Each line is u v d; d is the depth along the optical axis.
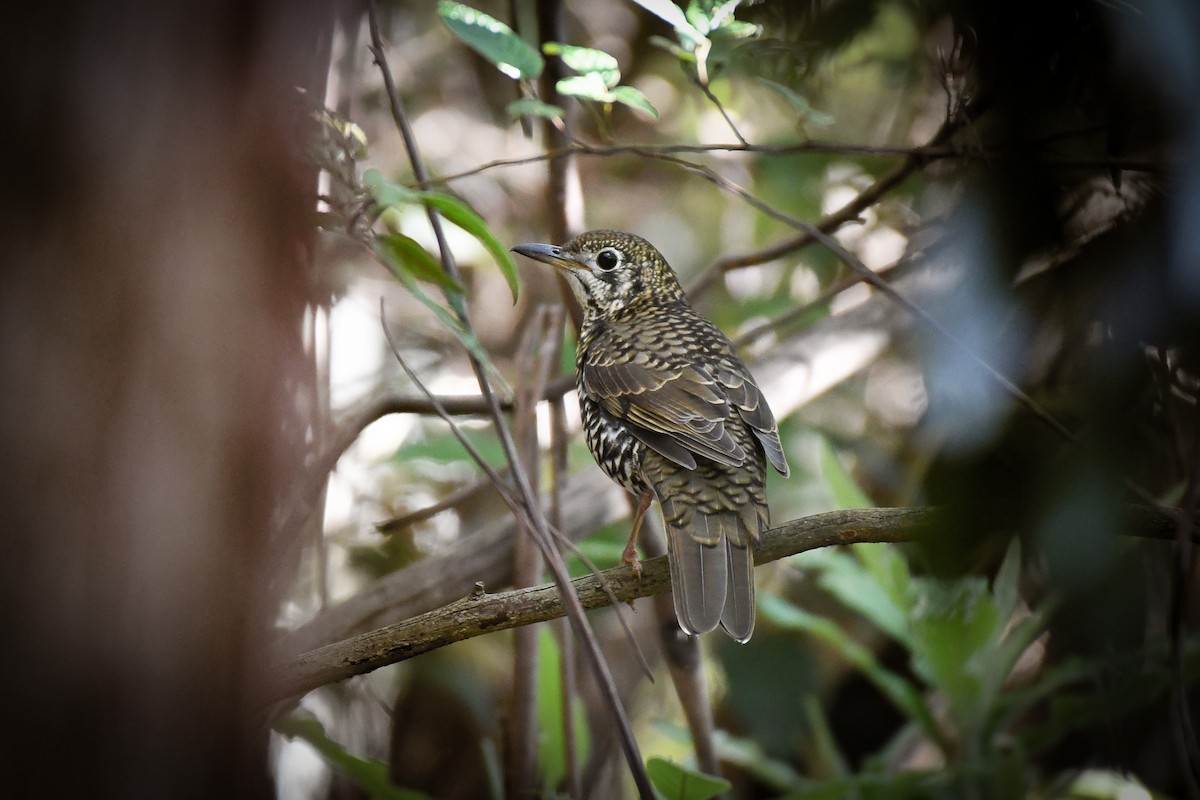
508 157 14.79
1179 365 6.12
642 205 15.62
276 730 8.81
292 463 5.41
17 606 4.58
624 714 5.89
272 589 5.36
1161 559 9.53
